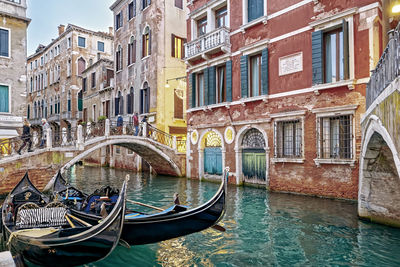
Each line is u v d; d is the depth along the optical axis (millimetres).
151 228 5148
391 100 3811
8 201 6727
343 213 7180
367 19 8102
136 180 14672
